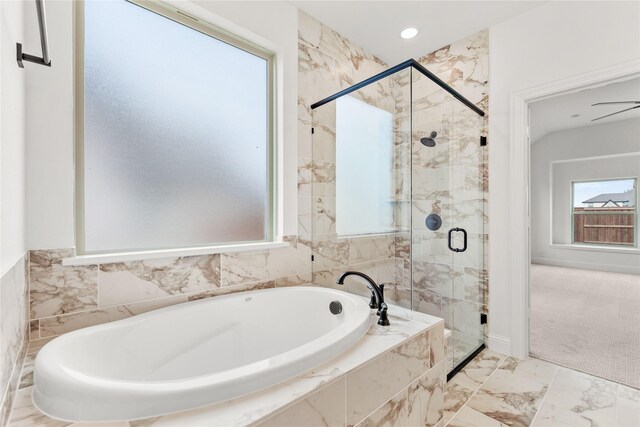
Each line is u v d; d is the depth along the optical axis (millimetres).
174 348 1399
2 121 813
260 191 2076
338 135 2262
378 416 1075
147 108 1593
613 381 1827
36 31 1211
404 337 1223
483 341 2322
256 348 1655
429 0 2055
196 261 1646
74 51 1369
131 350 1260
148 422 731
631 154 5098
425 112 2025
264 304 1725
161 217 1632
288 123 2102
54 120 1253
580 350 2256
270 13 1991
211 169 1838
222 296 1669
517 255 2154
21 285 1044
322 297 1761
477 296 2301
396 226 2039
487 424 1457
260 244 1939
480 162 2324
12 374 843
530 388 1765
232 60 1948
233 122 1944
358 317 1319
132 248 1528
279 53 2096
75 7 1383
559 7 1975
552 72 1996
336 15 2234
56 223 1254
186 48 1745
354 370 984
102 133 1444
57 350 979
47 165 1236
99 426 727
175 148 1691
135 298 1442
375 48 2646
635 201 5352
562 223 6125
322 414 888
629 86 3486
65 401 761
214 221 1846
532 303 3514
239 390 829
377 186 2121
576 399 1646
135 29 1560
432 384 1367
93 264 1331
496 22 2252
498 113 2252
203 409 776
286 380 905
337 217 2299
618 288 4184
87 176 1400
